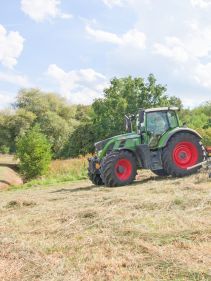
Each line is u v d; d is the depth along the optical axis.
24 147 23.58
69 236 5.49
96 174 12.59
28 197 10.81
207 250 4.45
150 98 35.72
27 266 4.33
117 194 8.89
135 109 35.19
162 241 4.89
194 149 11.97
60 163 24.16
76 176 18.22
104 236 5.21
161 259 4.23
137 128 12.31
